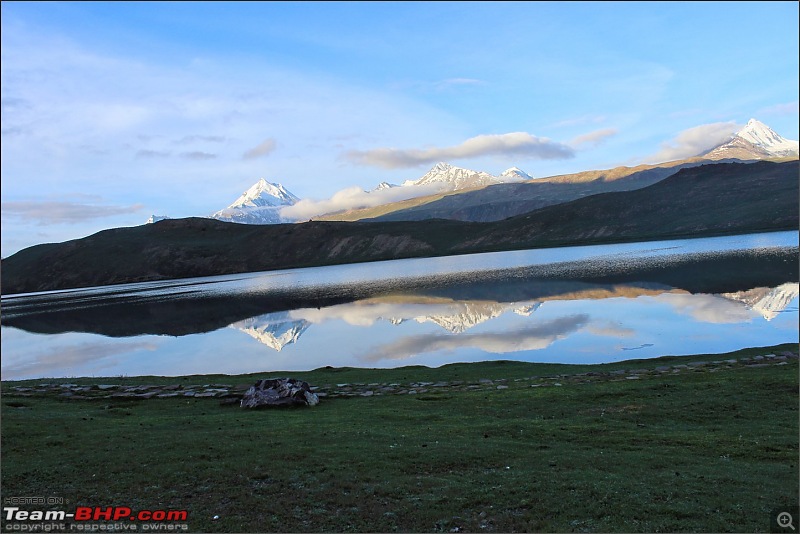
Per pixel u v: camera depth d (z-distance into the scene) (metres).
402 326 80.50
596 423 24.36
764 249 136.75
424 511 15.20
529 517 14.67
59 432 24.56
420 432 23.62
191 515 15.40
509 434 22.98
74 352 80.94
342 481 17.44
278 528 14.46
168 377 47.66
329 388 38.19
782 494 15.66
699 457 19.31
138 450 21.25
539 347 55.97
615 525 14.06
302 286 179.25
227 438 22.92
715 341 50.94
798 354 38.09
